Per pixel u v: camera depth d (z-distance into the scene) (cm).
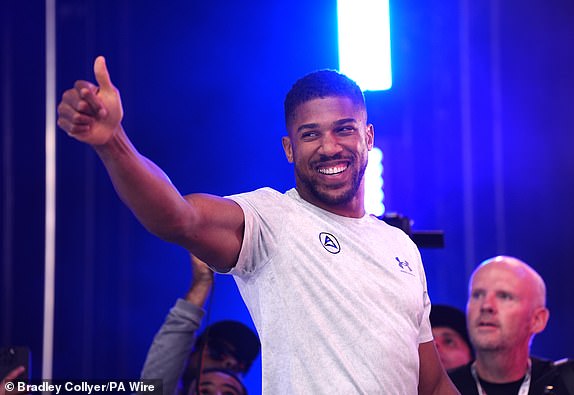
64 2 625
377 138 671
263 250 243
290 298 240
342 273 245
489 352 378
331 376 235
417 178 674
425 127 675
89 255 629
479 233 684
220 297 605
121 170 200
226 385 361
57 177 625
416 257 273
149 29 634
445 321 432
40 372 612
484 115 684
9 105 614
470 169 680
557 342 693
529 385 376
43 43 619
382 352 238
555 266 691
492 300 380
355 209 263
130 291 632
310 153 254
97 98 190
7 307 611
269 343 242
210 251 230
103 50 629
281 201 253
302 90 258
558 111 686
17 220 616
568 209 687
